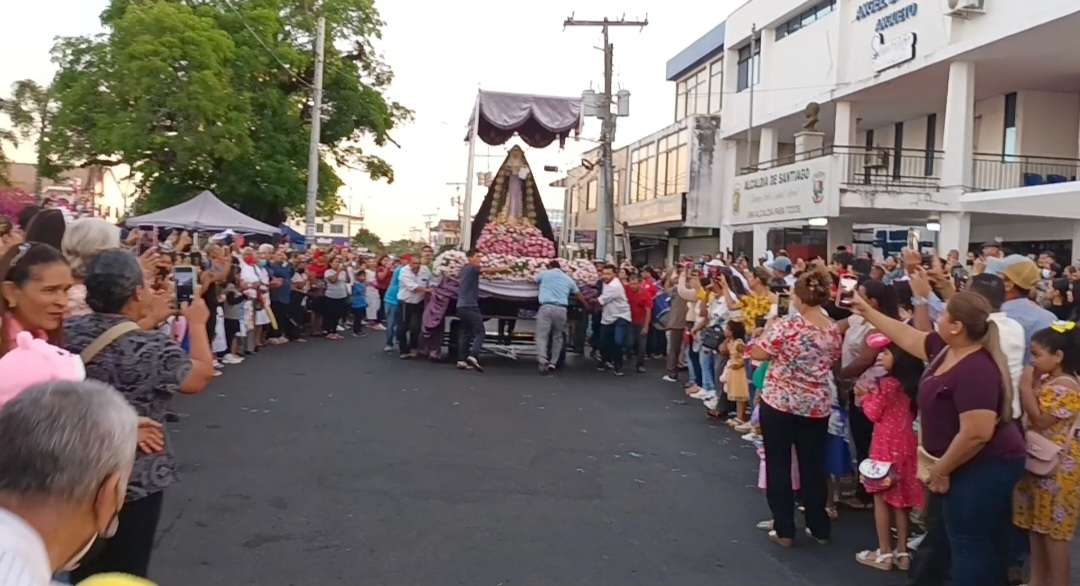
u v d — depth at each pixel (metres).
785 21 30.47
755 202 26.91
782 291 9.91
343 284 20.66
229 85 28.42
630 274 16.97
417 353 16.86
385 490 7.43
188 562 5.63
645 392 13.65
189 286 10.22
